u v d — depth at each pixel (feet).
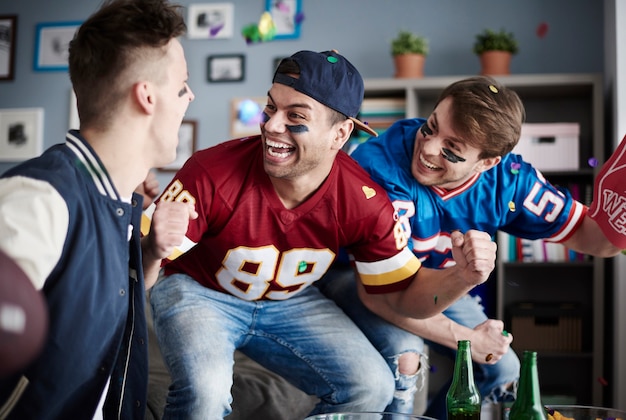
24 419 4.26
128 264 4.75
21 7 16.90
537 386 4.53
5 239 3.89
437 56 15.11
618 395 12.76
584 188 14.16
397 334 7.22
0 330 2.30
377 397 6.60
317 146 5.87
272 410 8.19
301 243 6.38
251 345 6.86
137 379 4.95
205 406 5.86
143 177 4.78
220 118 15.89
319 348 6.64
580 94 14.44
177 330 6.20
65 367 4.29
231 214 6.14
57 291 4.20
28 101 16.75
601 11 14.60
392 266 6.61
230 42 15.97
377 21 15.40
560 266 14.52
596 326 13.34
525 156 13.85
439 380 14.46
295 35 15.66
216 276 6.51
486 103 6.45
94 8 16.69
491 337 7.16
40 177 4.14
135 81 4.55
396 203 6.85
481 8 15.01
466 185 7.06
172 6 4.72
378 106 14.29
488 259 5.79
